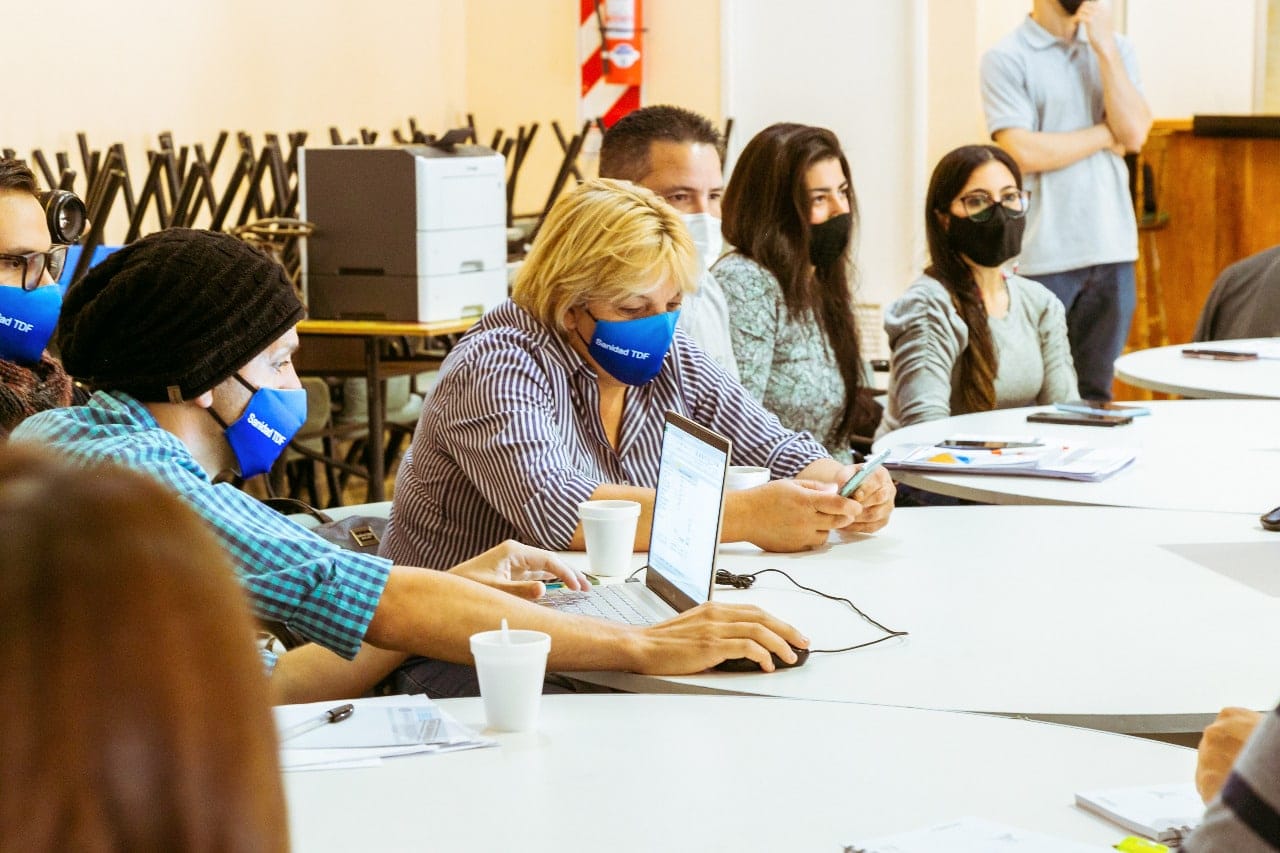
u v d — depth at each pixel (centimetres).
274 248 488
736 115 748
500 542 234
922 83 702
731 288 332
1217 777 118
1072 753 138
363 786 133
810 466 256
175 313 168
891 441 309
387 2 759
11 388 231
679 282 232
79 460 50
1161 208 686
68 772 43
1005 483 267
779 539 221
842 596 196
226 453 177
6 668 43
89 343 170
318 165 486
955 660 167
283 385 179
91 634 44
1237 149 664
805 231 335
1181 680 158
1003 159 372
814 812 125
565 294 232
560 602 195
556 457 226
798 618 186
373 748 143
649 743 143
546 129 806
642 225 229
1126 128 554
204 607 46
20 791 43
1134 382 380
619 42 758
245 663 47
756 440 261
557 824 124
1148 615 184
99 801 44
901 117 710
